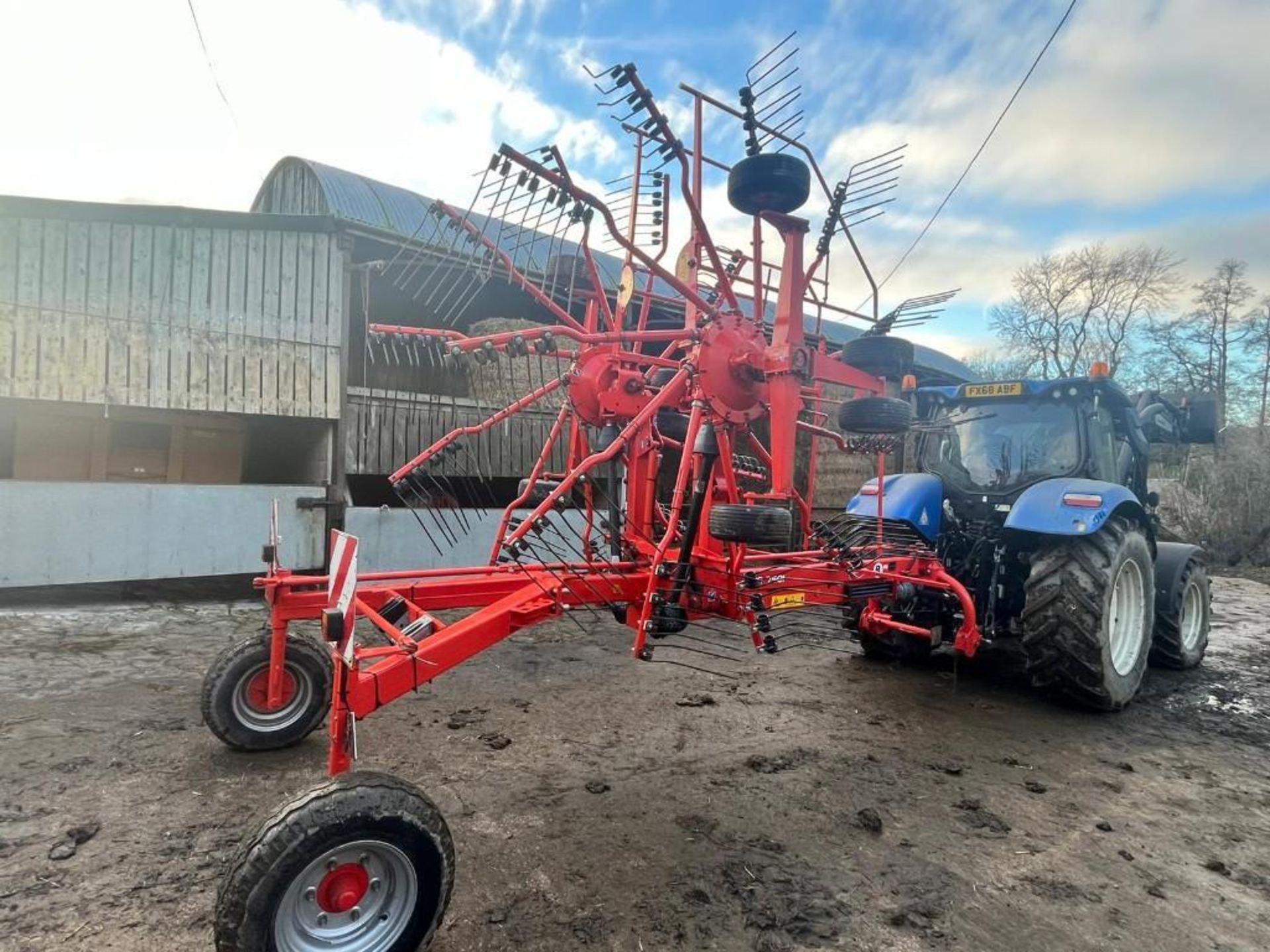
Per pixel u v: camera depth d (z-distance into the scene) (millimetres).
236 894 1744
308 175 10141
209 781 3043
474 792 3049
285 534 6879
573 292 4500
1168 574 5375
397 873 1956
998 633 4820
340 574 2404
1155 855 2762
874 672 5199
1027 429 5102
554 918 2234
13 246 5801
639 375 3910
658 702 4344
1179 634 5371
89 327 6082
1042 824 2977
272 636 3334
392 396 7414
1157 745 3926
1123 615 4531
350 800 1852
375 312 8680
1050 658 4281
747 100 3691
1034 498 4375
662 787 3174
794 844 2740
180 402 6445
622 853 2617
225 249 6621
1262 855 2787
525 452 8031
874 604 4633
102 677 4324
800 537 4680
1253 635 7051
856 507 5328
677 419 4188
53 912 2148
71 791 2902
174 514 6371
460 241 5980
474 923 2191
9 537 5754
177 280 6422
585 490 4023
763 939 2172
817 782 3297
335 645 2285
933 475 5176
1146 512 5020
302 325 6961
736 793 3146
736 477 3779
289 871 1766
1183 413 6586
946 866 2629
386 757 3367
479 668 4926
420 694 4336
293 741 3396
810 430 4191
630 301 4258
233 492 6645
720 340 3262
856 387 3867
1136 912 2393
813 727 4016
